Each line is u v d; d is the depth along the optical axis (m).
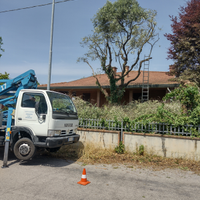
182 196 4.17
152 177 5.37
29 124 6.08
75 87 19.89
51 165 6.16
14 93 7.58
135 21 14.41
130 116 9.56
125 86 16.62
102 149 7.83
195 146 6.75
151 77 19.98
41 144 5.89
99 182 4.80
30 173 5.29
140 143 7.41
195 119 6.87
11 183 4.50
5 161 5.77
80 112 9.34
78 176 5.19
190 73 14.00
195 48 14.39
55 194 3.98
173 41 15.28
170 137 7.03
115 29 14.55
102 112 9.72
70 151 7.92
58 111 6.25
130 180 5.06
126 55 15.77
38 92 6.23
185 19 14.70
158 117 7.45
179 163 6.58
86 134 8.23
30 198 3.75
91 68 16.58
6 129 6.09
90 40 15.60
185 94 7.24
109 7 14.68
